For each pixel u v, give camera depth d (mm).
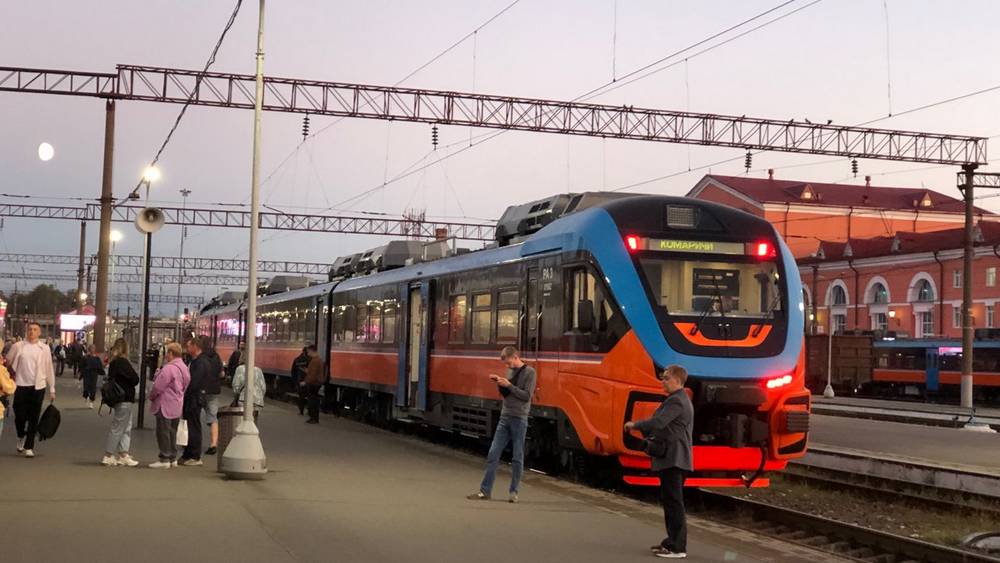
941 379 57125
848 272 74250
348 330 27703
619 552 9891
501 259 18000
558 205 17625
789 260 14953
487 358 18297
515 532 10711
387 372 24016
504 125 35531
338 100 34531
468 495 13156
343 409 30688
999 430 32250
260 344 39656
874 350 62219
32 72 32062
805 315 14852
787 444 14141
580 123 36375
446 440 23078
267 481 13828
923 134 40156
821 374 59875
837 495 17047
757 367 13930
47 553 8875
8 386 14336
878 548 12164
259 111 14891
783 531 13297
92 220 58969
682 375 9852
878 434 27844
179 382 15016
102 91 32531
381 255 27703
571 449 15617
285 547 9430
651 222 14625
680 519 9734
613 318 14305
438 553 9477
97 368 27953
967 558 11008
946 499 16938
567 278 15477
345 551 9375
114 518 10609
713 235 14672
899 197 89312
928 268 67375
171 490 12648
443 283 20766
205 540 9625
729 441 13836
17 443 17375
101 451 16859
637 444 13867
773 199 83625
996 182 38625
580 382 14922
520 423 12812
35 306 123062
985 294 62938
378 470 15547
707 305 14312
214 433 17344
